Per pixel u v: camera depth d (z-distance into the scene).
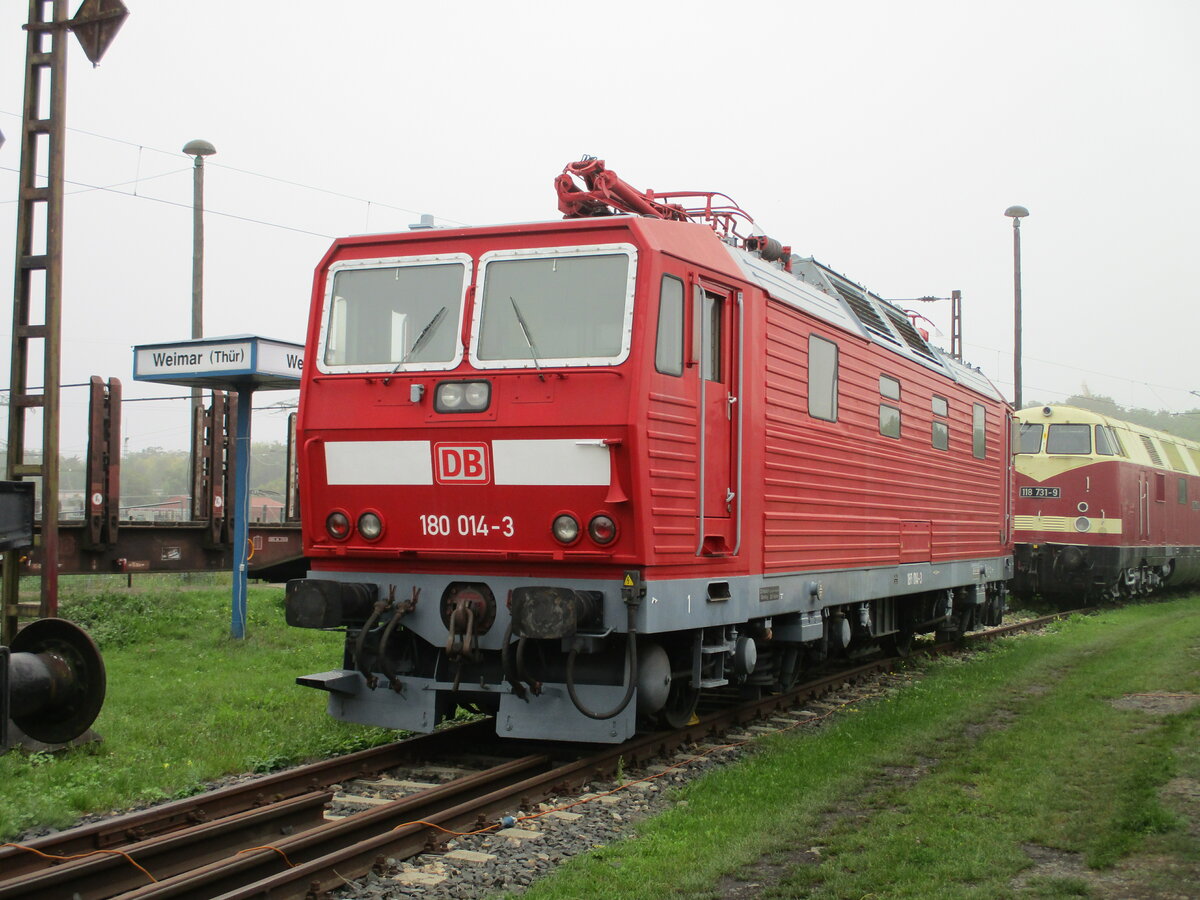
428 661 8.77
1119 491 23.62
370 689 8.57
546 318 7.97
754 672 10.68
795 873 5.84
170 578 25.47
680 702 9.41
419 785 7.74
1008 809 6.99
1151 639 16.36
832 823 6.84
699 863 6.01
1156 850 6.16
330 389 8.45
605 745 8.96
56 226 9.30
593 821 6.93
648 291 7.75
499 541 8.00
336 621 8.23
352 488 8.37
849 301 12.45
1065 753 8.51
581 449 7.70
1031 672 13.33
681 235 8.43
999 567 17.75
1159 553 26.81
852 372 11.52
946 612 15.47
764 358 9.41
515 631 7.68
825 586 10.77
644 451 7.63
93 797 7.01
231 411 16.86
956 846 6.24
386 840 6.07
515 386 7.89
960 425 15.59
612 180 9.00
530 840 6.51
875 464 12.16
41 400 9.34
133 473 92.62
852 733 9.45
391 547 8.30
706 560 8.47
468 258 8.26
